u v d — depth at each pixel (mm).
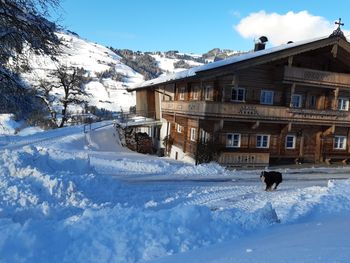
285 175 23359
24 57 13836
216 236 7648
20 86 14297
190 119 29203
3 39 13008
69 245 6320
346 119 29625
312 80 27922
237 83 26406
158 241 6766
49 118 44625
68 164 15852
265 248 6324
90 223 6996
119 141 33281
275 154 29141
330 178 22906
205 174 22141
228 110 25750
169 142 32906
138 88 39250
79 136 31547
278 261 5332
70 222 7141
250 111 26328
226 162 26047
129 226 7031
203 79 26906
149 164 23047
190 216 7758
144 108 40000
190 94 31328
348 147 31953
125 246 6473
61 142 28875
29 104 14953
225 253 6211
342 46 28016
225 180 20172
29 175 12062
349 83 29234
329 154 31188
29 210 9820
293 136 29859
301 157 29906
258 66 28016
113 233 6746
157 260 6109
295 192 15523
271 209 9734
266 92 28484
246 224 8625
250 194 15844
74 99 44125
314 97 30172
